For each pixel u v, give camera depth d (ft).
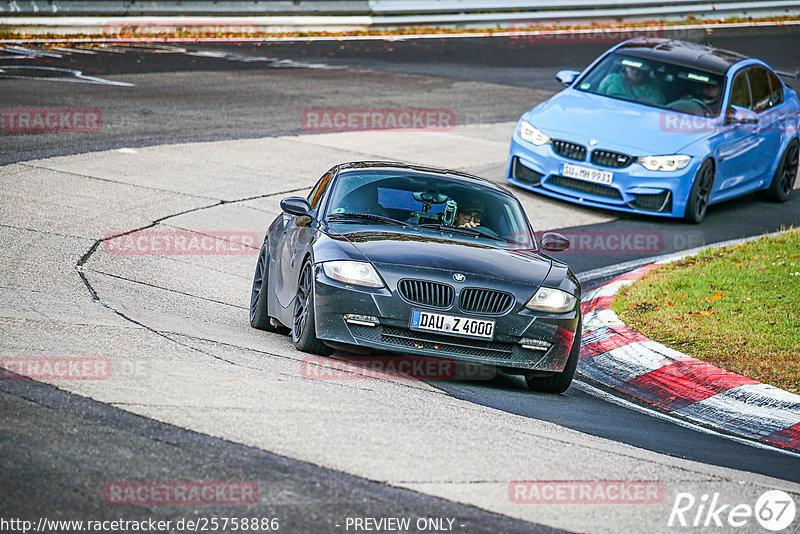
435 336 86.43
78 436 60.59
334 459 61.41
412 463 62.44
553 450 69.56
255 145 196.85
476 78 289.12
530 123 180.14
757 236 167.94
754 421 90.22
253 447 61.82
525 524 55.21
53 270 113.19
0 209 139.44
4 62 253.44
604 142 171.83
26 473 54.65
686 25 403.95
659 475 67.21
